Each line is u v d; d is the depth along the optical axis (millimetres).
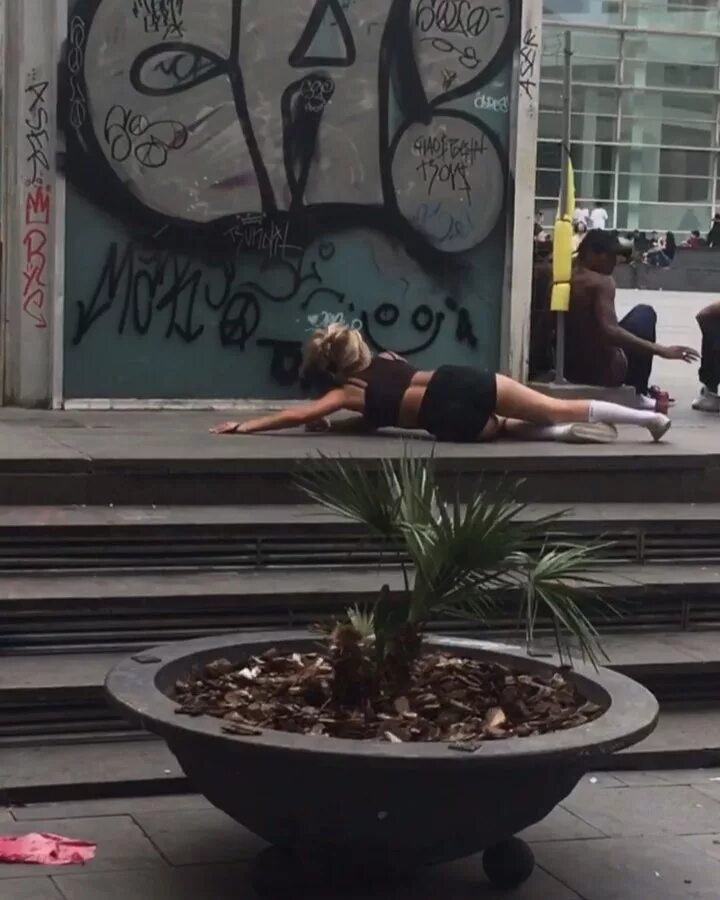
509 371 9797
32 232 8898
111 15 8898
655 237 47844
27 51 8773
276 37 9219
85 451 7074
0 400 9148
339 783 3912
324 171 9383
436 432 7965
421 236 9594
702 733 5902
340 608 6133
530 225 9766
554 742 3967
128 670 4477
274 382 9438
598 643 4785
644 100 51969
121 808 5066
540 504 7422
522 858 4477
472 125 9617
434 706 4375
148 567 6383
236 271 9297
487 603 4637
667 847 4930
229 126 9188
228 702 4324
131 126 9008
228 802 4156
